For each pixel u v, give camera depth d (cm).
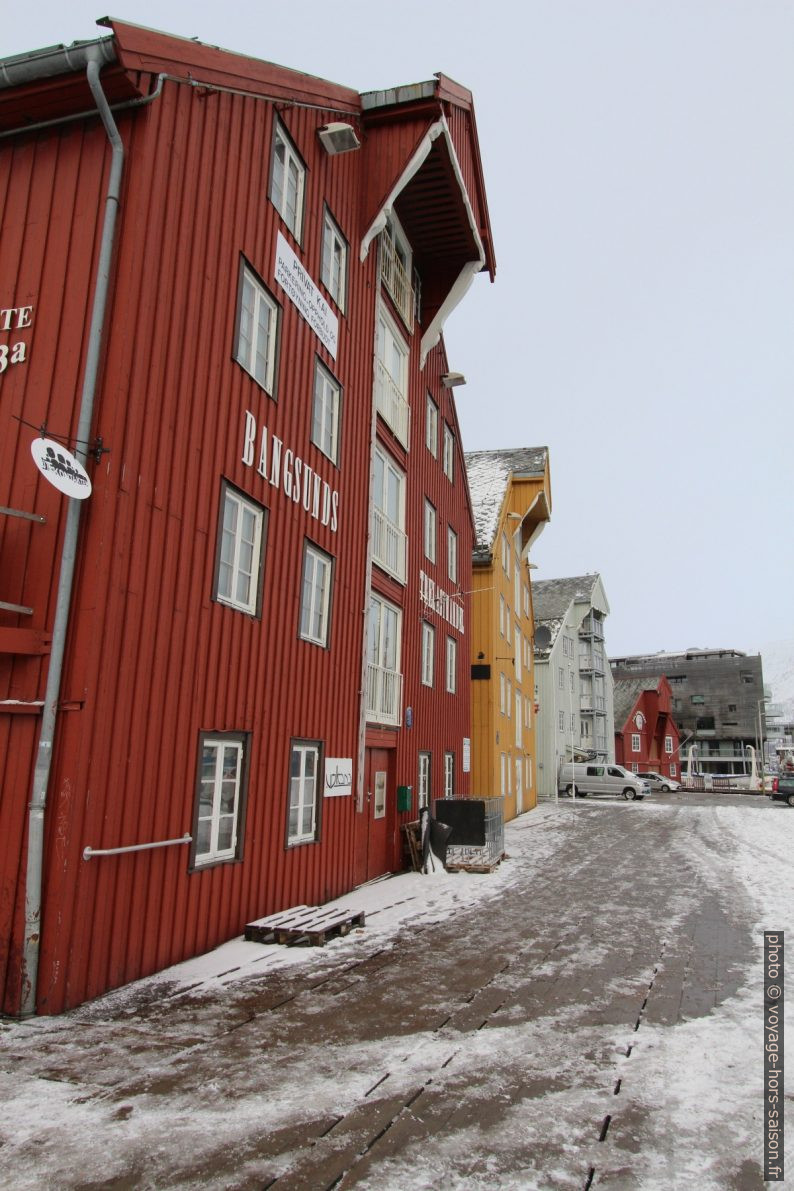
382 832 1361
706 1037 553
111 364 657
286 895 939
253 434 884
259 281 911
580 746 4966
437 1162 371
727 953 808
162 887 695
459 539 2058
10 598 641
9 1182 344
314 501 1052
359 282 1263
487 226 1614
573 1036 552
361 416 1257
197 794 750
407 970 722
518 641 2980
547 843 1922
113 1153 371
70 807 589
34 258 704
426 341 1700
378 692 1331
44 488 651
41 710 603
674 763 7056
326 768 1066
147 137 700
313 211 1080
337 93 1146
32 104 702
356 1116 416
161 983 651
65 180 710
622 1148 390
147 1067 475
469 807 1455
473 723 2292
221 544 811
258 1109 421
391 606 1445
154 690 688
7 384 686
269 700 905
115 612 640
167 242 726
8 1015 563
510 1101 441
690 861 1580
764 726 8238
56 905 577
